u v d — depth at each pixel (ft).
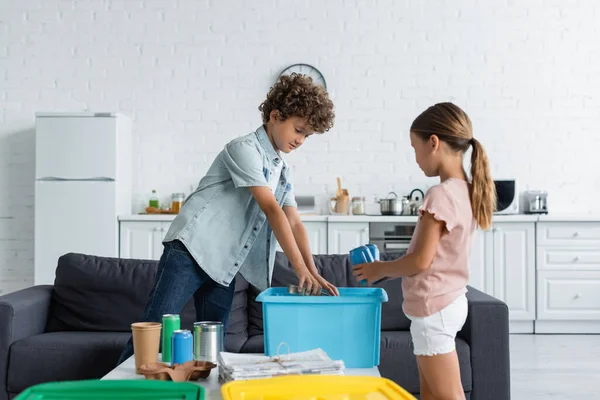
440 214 6.68
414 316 6.95
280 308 6.53
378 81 19.58
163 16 19.66
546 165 19.45
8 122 19.71
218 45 19.66
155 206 19.24
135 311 11.03
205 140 19.74
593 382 12.82
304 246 8.19
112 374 6.29
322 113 7.36
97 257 11.51
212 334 6.62
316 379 4.98
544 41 19.40
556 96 19.42
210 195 7.90
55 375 9.79
